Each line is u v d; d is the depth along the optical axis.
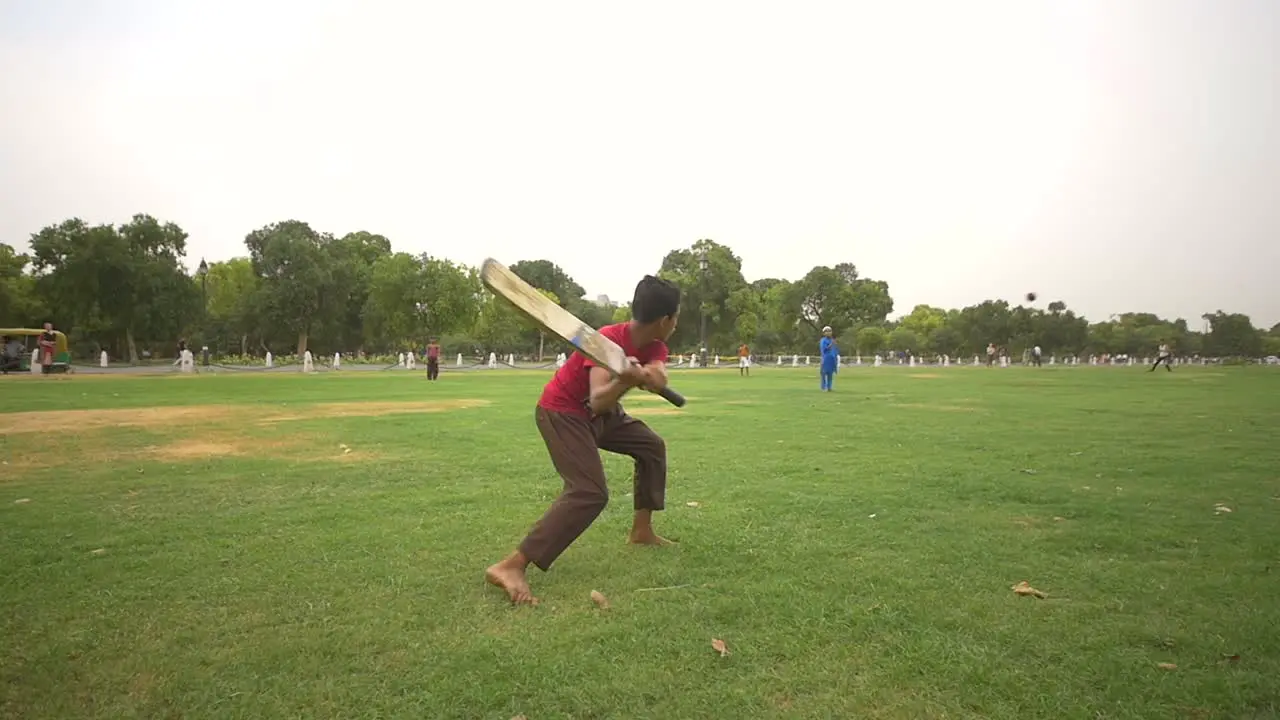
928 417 12.52
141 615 3.24
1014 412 13.52
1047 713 2.42
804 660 2.80
